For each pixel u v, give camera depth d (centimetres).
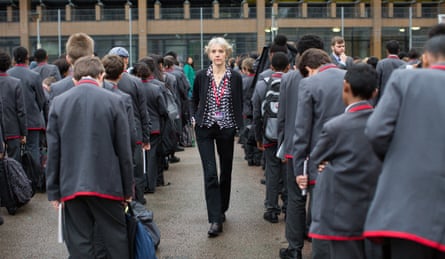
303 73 536
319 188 412
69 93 457
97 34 3084
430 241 306
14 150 847
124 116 461
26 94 892
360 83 395
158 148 923
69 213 459
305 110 491
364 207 391
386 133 326
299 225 556
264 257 585
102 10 3092
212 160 660
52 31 3080
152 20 3070
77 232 459
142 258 473
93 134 447
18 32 3098
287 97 571
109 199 454
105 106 452
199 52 3061
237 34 3048
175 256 589
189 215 759
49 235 680
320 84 489
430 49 341
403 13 2956
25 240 661
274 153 698
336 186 397
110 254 463
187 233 673
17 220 749
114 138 457
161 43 3080
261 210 780
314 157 412
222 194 691
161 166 951
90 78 464
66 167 449
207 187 661
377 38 2972
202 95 659
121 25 3077
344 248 397
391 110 328
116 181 454
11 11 3122
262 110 698
